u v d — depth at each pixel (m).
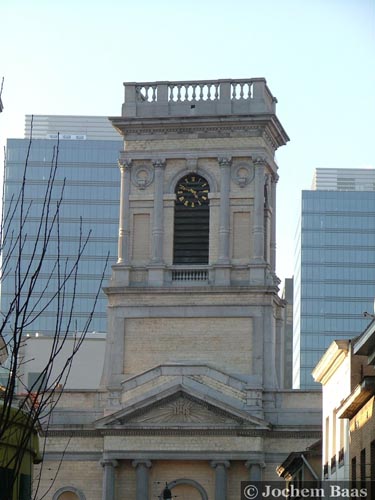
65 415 133.50
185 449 131.00
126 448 131.50
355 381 87.56
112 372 134.50
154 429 131.12
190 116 136.62
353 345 87.50
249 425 129.88
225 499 130.00
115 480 131.62
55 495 132.00
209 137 137.12
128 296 135.50
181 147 137.25
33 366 163.25
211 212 136.12
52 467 132.62
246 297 133.75
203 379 132.38
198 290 134.12
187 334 134.12
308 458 107.50
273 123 137.12
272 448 131.12
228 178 136.25
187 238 136.38
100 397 134.25
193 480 131.50
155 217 136.75
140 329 135.00
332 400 97.31
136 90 139.25
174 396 131.25
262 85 137.62
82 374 166.00
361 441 80.31
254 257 134.62
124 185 138.00
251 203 136.00
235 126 136.62
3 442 54.12
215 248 135.50
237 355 133.25
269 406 132.12
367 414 78.00
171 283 135.25
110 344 135.38
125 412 131.12
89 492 132.25
